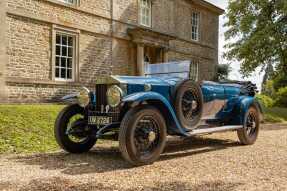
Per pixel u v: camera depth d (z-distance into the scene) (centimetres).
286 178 454
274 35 2052
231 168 508
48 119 872
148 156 527
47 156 596
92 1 1477
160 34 1744
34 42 1254
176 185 410
